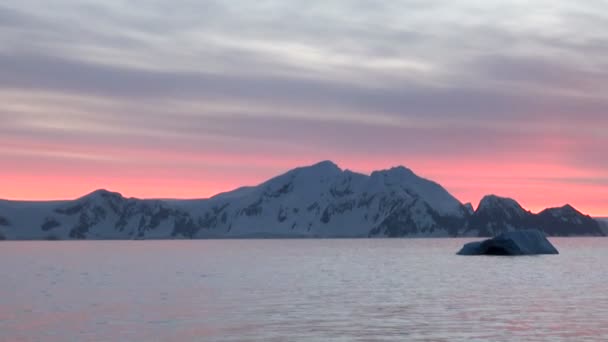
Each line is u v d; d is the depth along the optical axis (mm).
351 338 40125
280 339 39938
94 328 43812
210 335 41250
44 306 55719
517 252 149375
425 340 39406
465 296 62906
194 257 174125
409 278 87250
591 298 60594
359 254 195500
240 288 72875
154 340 39750
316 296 63594
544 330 42469
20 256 186875
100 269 113688
